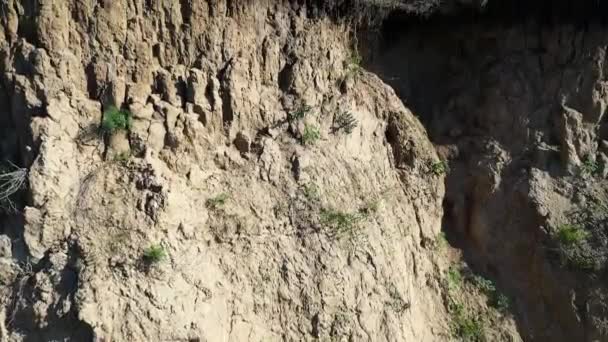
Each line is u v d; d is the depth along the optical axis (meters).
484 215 10.37
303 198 8.57
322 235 8.48
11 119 7.93
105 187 7.63
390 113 10.16
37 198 7.40
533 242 10.11
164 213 7.54
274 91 9.14
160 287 7.23
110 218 7.43
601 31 10.91
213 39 8.73
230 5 8.94
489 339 9.52
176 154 8.17
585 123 10.67
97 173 7.70
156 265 7.28
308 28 9.59
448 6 10.77
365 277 8.56
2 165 7.75
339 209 8.75
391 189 9.67
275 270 8.12
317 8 9.75
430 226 10.07
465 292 9.89
